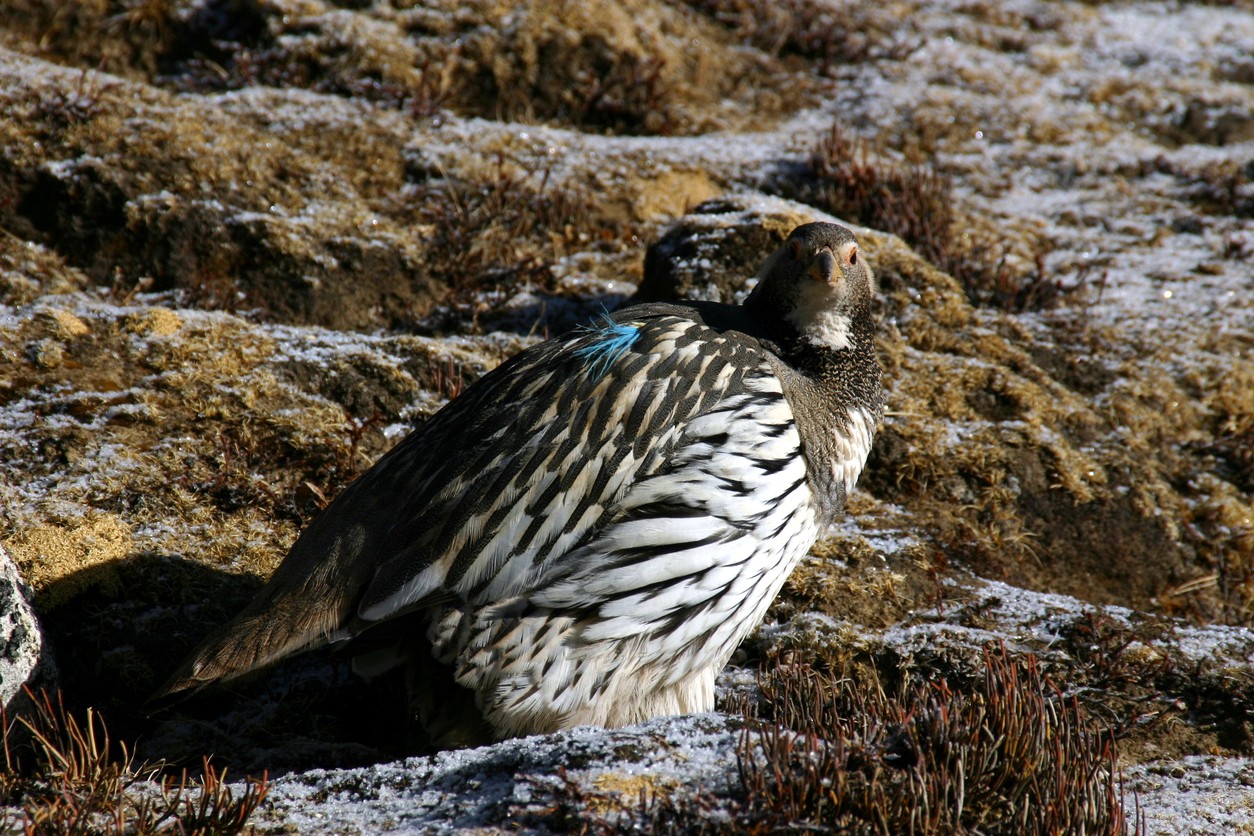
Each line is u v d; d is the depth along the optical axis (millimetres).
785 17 18484
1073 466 11453
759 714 8766
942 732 6750
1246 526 11375
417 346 11742
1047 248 14945
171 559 9305
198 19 16312
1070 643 9414
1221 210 16109
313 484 10094
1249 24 21312
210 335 11289
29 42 15891
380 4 16438
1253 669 9273
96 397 10430
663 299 12141
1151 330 13383
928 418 11602
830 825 6191
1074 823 6562
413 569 7727
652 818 6234
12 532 9078
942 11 20328
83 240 12484
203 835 6621
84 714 8414
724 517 7910
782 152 15828
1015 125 17484
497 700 7945
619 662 7973
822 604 9656
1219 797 7910
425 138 14867
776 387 8406
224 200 12992
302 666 9141
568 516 7734
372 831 6617
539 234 14023
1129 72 19281
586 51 16547
